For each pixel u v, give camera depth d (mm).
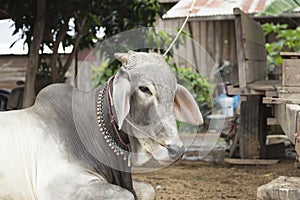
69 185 3713
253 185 6828
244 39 7867
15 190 3820
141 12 9312
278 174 7594
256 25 9445
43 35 8930
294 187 4324
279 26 13117
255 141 8484
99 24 9336
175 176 7461
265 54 10680
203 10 10383
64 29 8992
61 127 3961
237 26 7887
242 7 10344
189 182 6977
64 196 3686
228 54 14297
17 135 3891
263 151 8656
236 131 9266
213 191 6410
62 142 3900
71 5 8648
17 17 8836
